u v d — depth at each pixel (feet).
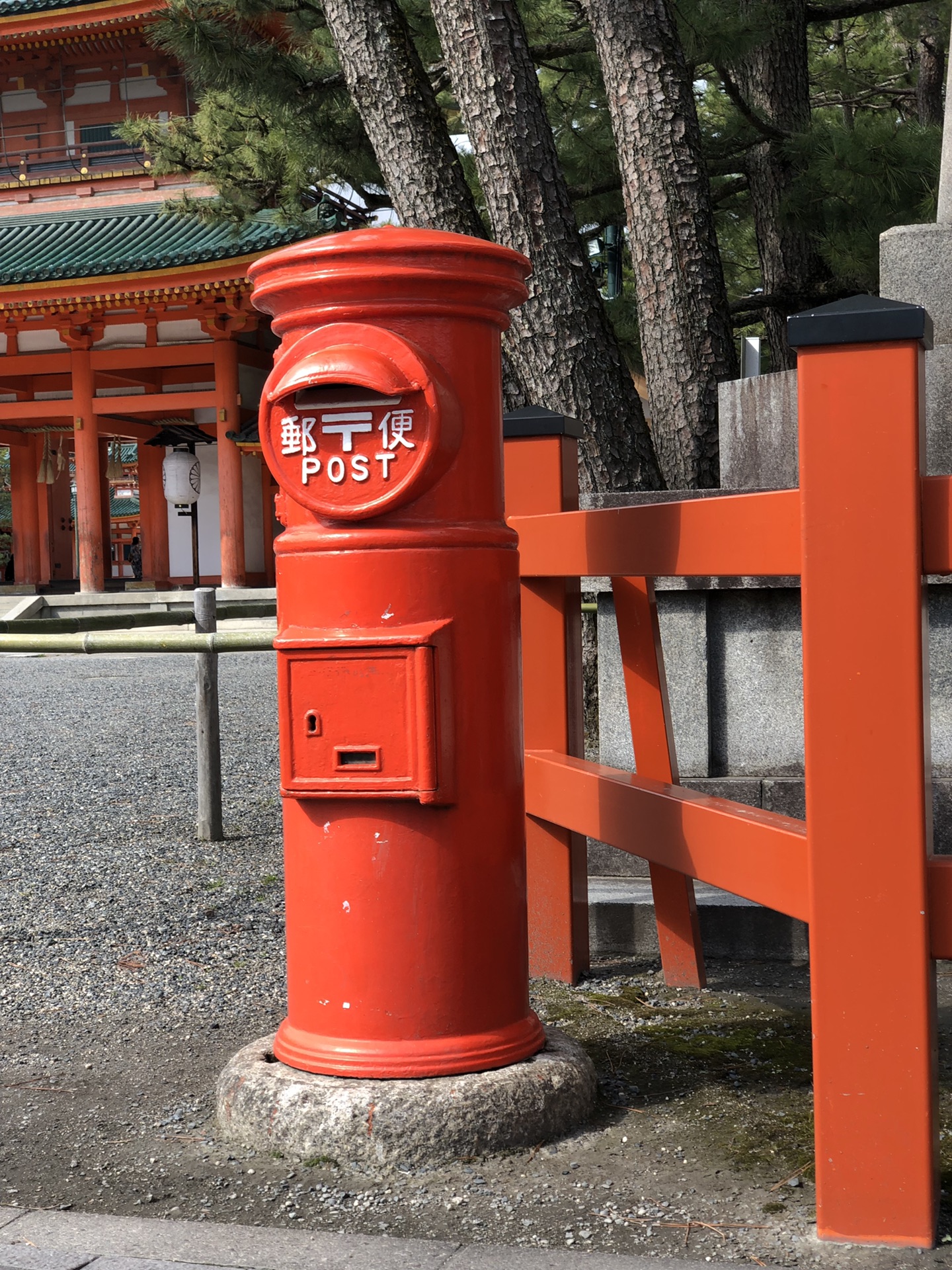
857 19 44.80
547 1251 5.97
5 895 14.61
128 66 85.15
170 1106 8.14
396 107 19.39
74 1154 7.42
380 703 7.20
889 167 24.73
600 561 8.64
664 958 10.37
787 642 12.37
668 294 20.53
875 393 5.90
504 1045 7.53
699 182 20.36
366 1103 7.12
